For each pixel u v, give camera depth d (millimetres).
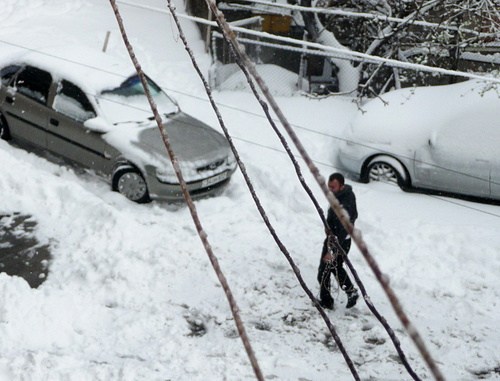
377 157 17125
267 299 12312
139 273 12688
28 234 14039
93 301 11969
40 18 25766
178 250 13500
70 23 25516
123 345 10688
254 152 18078
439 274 13117
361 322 11664
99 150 15945
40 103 16906
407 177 16891
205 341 10984
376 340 11141
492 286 12711
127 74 17578
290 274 13164
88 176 16812
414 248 13914
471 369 10320
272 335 11219
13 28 24531
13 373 9211
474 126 16188
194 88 21922
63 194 15250
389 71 22578
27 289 11477
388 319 11750
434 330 11430
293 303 12219
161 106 17375
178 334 11031
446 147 16281
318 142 19078
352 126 17688
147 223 14547
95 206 14695
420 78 22375
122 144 15625
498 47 21375
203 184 15664
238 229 14680
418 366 10359
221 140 16688
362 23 23844
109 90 16797
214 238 14195
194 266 13141
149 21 26609
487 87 16516
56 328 10938
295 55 24703
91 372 9344
